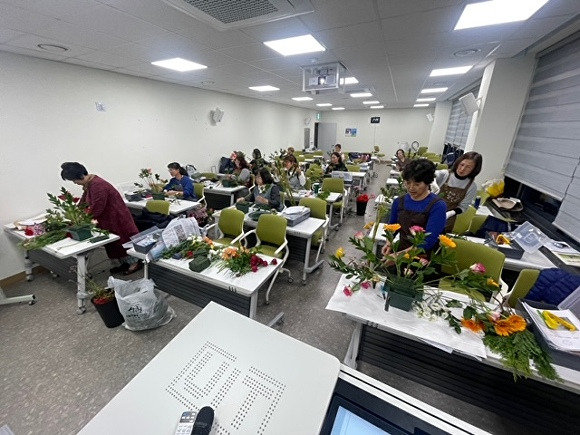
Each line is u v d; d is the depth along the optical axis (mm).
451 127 9039
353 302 1334
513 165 3586
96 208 2629
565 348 963
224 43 2654
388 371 1701
